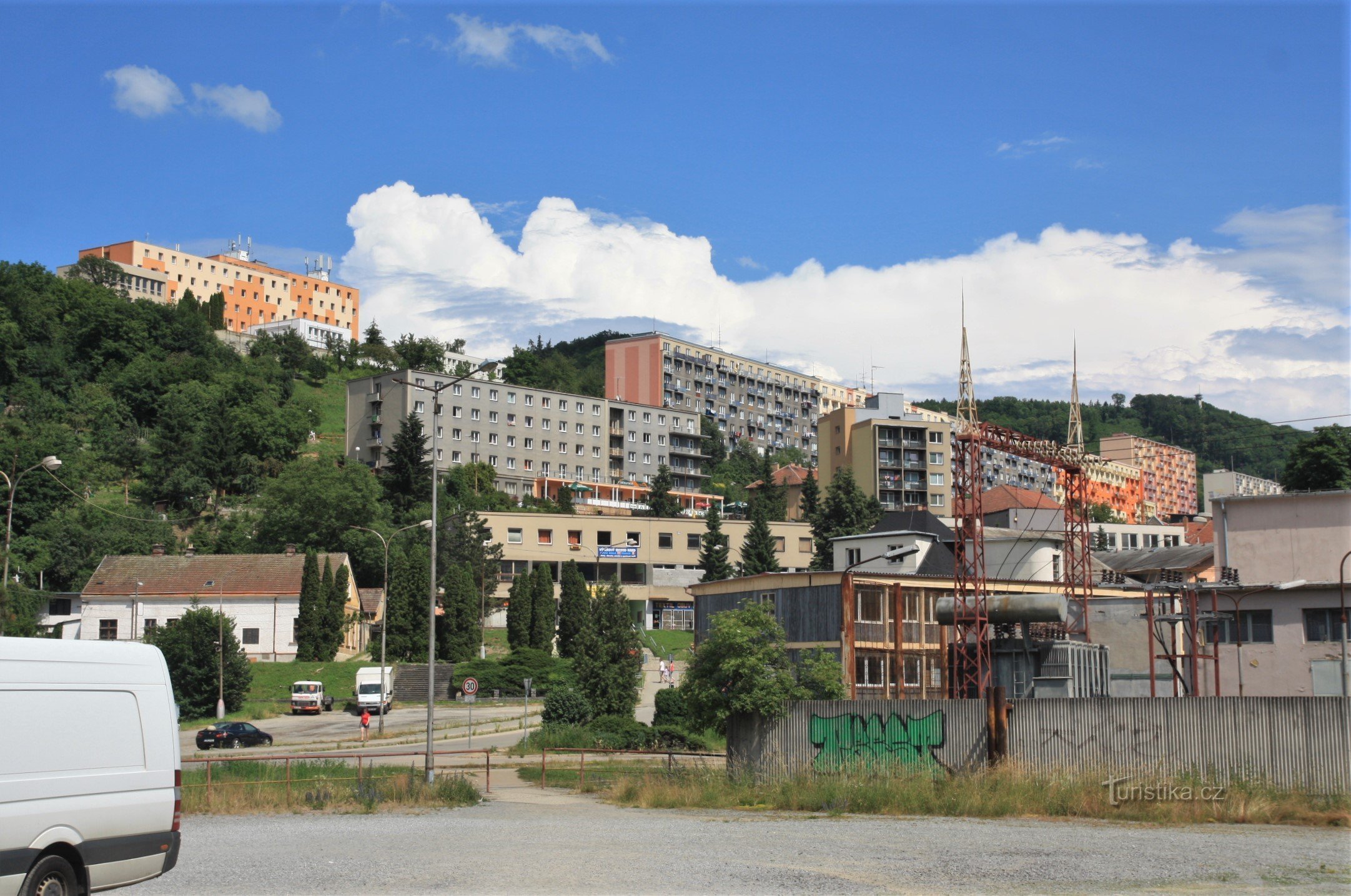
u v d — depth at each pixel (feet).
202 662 207.82
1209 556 219.00
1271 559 148.36
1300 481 266.57
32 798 39.17
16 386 439.22
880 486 521.65
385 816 84.84
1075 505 171.42
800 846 59.36
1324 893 43.96
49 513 325.01
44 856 39.81
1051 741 84.23
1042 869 50.49
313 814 86.79
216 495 396.37
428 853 57.31
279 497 326.44
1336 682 137.08
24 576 288.10
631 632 190.90
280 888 45.96
